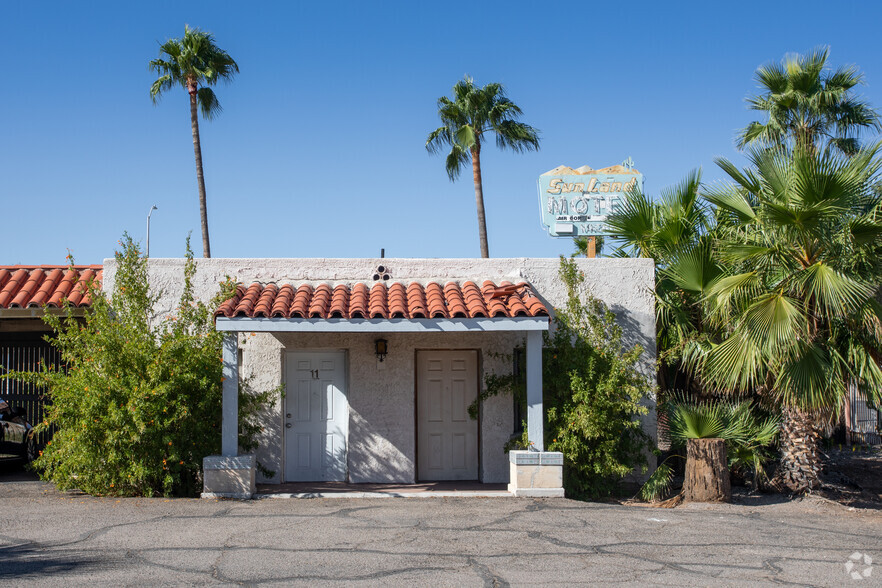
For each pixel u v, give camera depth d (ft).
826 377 34.81
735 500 37.04
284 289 36.99
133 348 33.12
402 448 39.42
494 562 22.94
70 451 32.65
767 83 60.95
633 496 39.11
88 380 32.81
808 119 59.93
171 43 99.55
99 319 33.94
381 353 39.52
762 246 35.78
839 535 27.78
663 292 42.45
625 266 40.70
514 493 34.47
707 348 40.14
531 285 40.16
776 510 34.12
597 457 36.58
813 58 59.00
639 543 25.68
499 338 40.14
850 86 60.64
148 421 32.58
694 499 36.32
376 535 26.25
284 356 39.81
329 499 33.45
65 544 24.54
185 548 24.18
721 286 36.47
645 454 39.88
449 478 40.52
